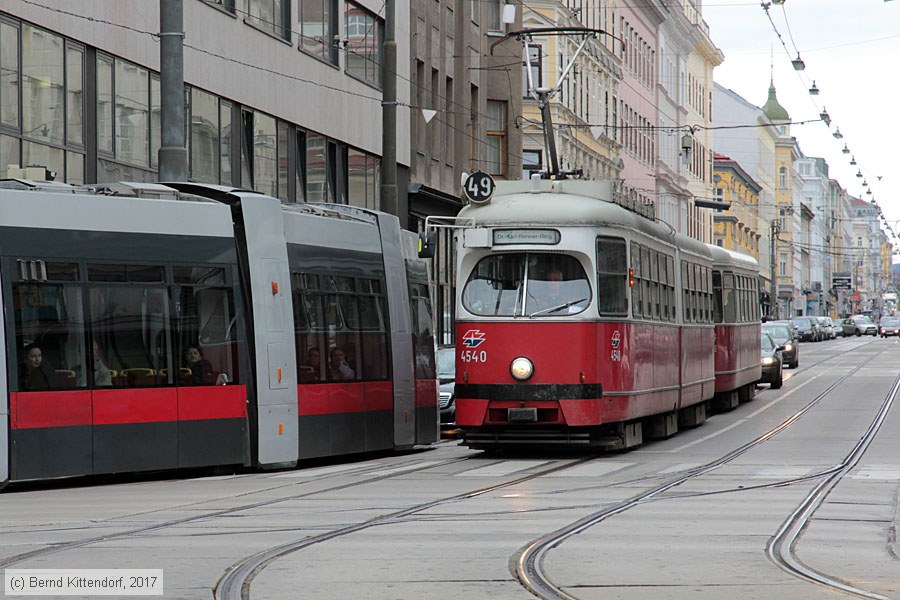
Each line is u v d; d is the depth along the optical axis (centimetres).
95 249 1881
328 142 4012
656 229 2608
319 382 2195
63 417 1828
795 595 1007
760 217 14475
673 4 9444
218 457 2003
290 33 3719
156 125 3038
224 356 2023
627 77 8356
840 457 2250
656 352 2545
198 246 2005
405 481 1891
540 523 1409
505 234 2242
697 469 2055
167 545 1241
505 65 5697
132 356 1911
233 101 3362
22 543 1255
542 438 2227
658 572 1105
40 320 1814
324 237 2256
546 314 2217
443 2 5025
